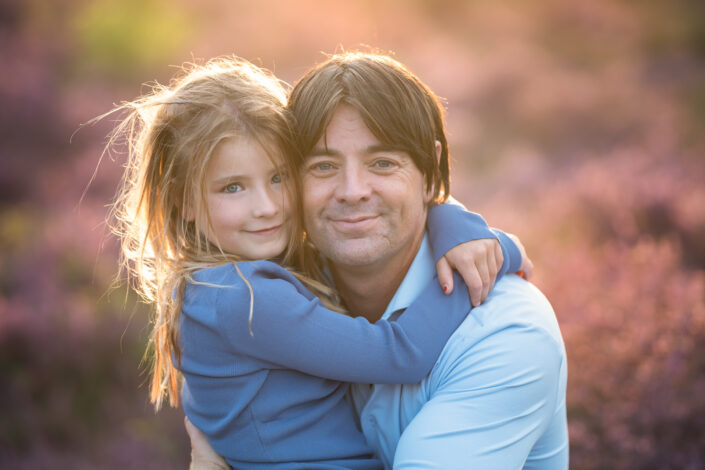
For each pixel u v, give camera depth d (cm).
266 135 190
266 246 199
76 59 1308
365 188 187
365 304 220
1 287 631
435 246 199
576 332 450
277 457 187
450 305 190
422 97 196
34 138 961
